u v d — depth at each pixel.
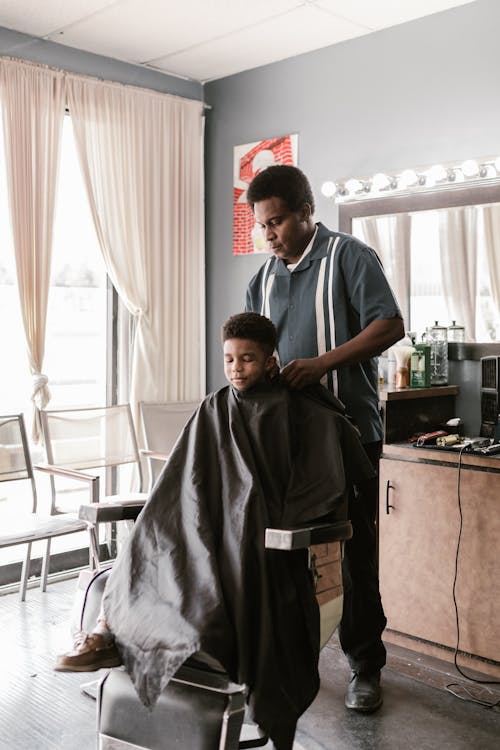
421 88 3.36
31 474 3.27
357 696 2.41
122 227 3.87
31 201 3.50
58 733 2.28
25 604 3.33
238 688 1.61
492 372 3.01
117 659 1.73
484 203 3.13
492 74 3.13
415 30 3.37
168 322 4.11
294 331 2.27
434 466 2.77
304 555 1.79
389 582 2.91
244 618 1.66
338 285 2.20
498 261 3.12
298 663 1.73
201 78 4.21
